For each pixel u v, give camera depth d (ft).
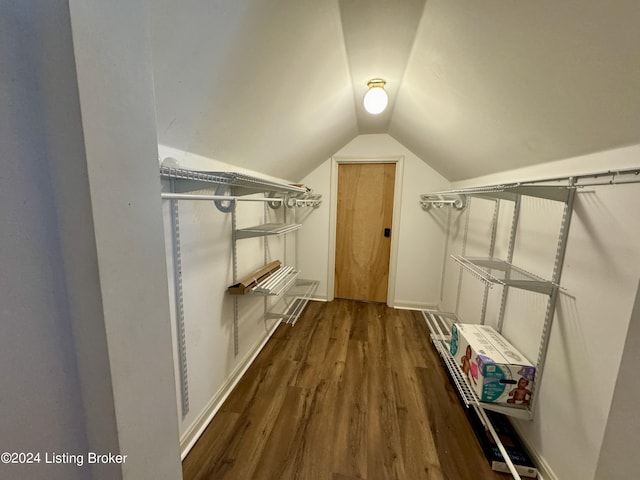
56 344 1.67
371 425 4.65
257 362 6.47
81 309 1.64
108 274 1.59
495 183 5.74
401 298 10.12
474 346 4.72
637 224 2.64
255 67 3.23
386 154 9.50
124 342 1.72
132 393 1.79
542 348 3.95
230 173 3.31
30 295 1.55
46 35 1.37
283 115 4.80
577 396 3.30
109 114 1.52
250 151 5.11
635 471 2.83
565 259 3.63
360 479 3.75
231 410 4.95
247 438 4.36
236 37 2.65
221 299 5.13
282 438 4.37
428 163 9.09
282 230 5.79
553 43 2.39
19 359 1.56
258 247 6.86
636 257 2.65
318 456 4.07
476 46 3.07
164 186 3.54
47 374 1.65
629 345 2.71
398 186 9.59
